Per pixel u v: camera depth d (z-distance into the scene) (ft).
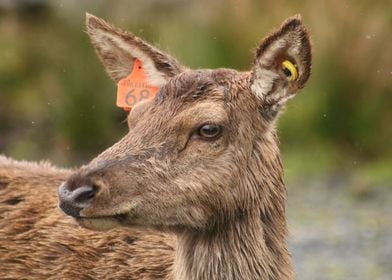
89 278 35.50
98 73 77.30
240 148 32.35
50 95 78.79
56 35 81.30
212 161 31.83
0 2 87.71
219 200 32.12
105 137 76.74
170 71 35.12
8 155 76.13
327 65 74.90
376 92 74.69
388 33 74.74
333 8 75.36
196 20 78.02
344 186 69.21
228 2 77.66
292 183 70.08
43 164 40.27
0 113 81.41
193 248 32.99
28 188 37.81
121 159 31.17
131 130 32.07
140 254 35.37
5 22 86.48
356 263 55.42
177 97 32.19
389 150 73.87
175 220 31.76
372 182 69.67
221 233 32.76
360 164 72.79
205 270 32.91
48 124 78.89
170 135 31.60
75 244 36.09
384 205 65.46
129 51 35.47
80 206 30.40
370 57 74.64
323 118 74.69
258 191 32.91
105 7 79.66
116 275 35.24
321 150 73.77
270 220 33.50
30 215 37.11
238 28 76.23
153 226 31.76
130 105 35.45
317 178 70.74
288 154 73.82
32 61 83.05
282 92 32.78
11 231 36.91
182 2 80.89
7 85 83.10
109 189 30.66
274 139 33.53
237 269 32.94
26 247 36.52
